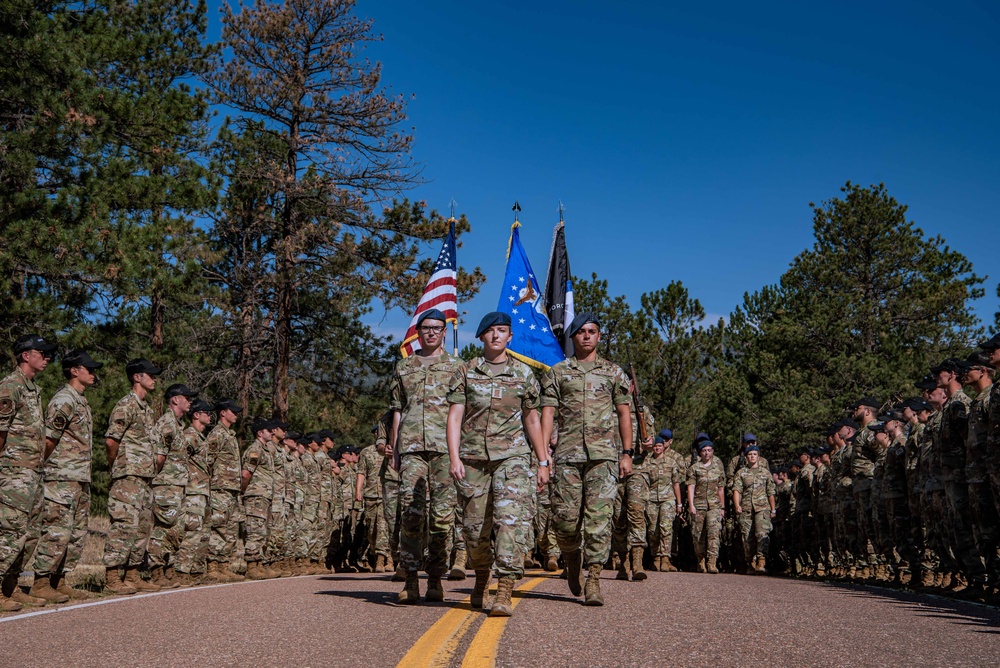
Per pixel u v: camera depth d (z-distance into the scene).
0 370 16.41
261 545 11.43
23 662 4.36
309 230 24.27
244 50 24.84
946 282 34.84
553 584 8.93
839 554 13.23
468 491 6.36
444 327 7.48
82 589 8.55
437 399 7.25
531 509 6.22
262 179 24.73
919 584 10.48
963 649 4.62
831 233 36.12
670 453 15.32
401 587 9.18
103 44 19.47
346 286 24.45
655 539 14.35
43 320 16.17
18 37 16.52
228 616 6.05
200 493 10.12
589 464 6.75
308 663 4.25
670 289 27.92
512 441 6.30
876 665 4.11
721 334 28.47
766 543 15.70
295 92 24.48
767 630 5.21
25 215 15.92
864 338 32.94
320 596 7.59
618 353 27.58
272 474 11.83
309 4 24.67
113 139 18.28
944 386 9.65
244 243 26.28
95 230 16.17
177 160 19.84
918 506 10.52
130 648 4.73
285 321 25.56
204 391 24.94
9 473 7.22
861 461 12.30
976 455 8.58
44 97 16.25
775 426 30.67
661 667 4.06
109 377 18.25
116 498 8.63
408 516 7.00
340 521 14.09
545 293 16.69
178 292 18.20
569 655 4.37
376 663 4.25
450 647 4.66
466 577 11.06
